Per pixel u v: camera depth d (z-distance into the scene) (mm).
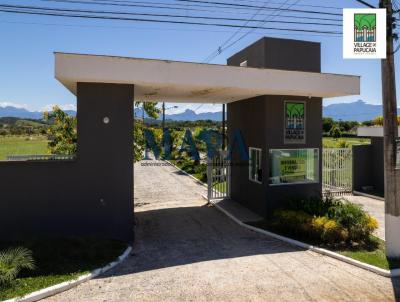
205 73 9953
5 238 9352
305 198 12359
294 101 12539
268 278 7609
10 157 15102
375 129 16875
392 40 8539
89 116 9641
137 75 9359
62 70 8930
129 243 9820
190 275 7750
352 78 11664
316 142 12945
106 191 9812
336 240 9648
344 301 6664
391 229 8633
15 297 6500
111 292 6949
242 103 14000
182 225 11844
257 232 11008
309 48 13297
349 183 17406
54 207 9578
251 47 13641
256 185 12984
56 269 7688
